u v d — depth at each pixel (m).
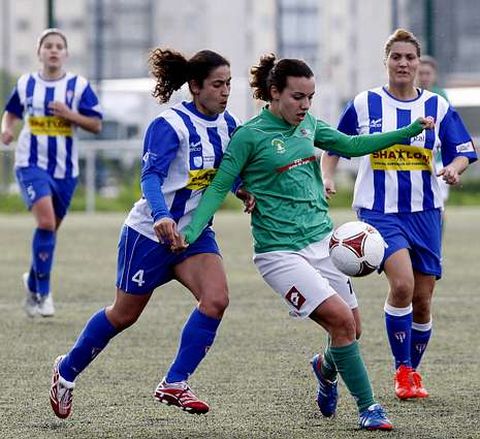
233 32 100.19
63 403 16.55
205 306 15.80
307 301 15.81
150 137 15.84
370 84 83.12
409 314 18.72
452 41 74.12
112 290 32.81
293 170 16.20
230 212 70.19
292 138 16.22
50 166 27.97
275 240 16.11
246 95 72.25
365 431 16.02
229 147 16.03
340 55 90.62
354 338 15.98
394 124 19.31
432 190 19.30
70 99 28.27
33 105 27.95
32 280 27.45
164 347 23.33
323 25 95.12
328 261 16.50
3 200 69.50
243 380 19.89
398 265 18.66
